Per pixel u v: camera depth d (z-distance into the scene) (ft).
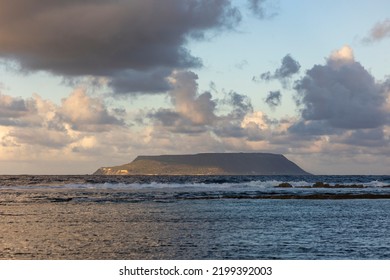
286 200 196.95
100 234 100.58
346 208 162.61
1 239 93.45
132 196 214.28
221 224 118.11
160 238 95.71
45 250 82.74
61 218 129.18
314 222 122.83
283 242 91.40
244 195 221.87
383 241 92.94
